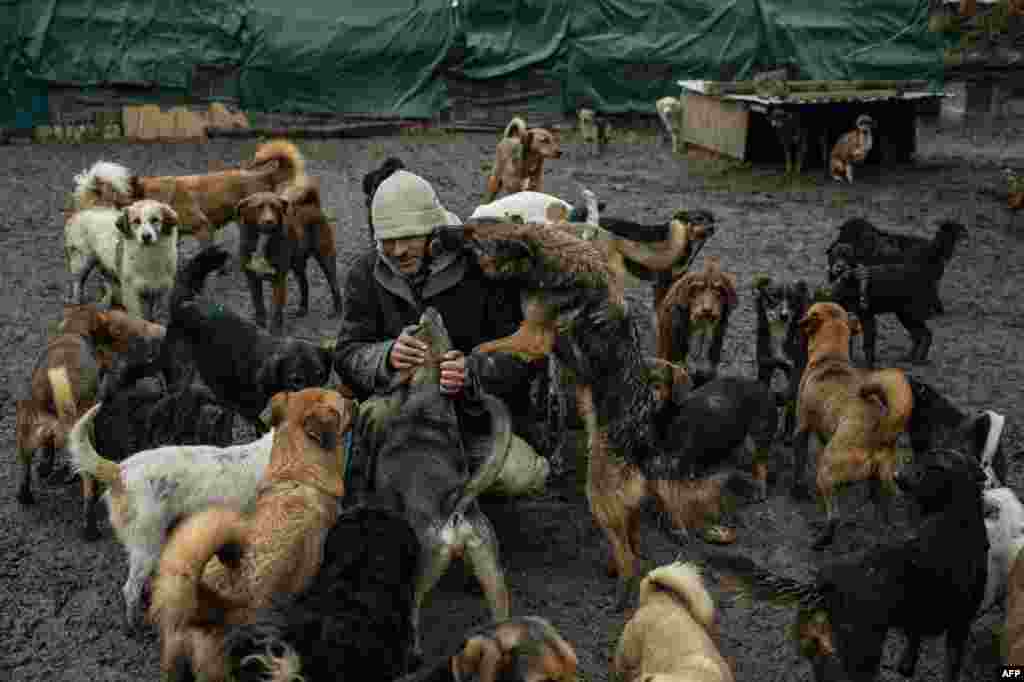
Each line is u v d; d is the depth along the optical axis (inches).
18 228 549.6
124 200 429.4
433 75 899.4
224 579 171.8
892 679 206.1
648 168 756.6
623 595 224.2
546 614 224.4
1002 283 481.4
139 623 215.3
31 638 217.0
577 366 216.1
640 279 363.3
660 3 904.9
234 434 303.3
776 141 782.5
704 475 229.9
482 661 141.1
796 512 268.7
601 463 220.2
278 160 470.9
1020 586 194.1
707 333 302.2
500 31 906.7
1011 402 338.0
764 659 214.2
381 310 206.2
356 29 874.8
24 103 821.2
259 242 380.2
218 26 858.1
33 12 816.3
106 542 251.4
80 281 419.5
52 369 255.6
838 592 183.5
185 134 855.7
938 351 387.5
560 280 207.3
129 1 839.1
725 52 909.8
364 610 157.2
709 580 240.2
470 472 199.5
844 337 270.2
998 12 637.3
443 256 205.5
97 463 210.8
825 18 914.1
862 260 372.5
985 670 210.5
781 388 344.2
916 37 925.8
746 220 593.6
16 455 292.2
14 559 243.1
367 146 821.9
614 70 910.4
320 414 193.3
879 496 258.4
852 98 737.6
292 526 181.3
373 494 198.7
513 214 346.0
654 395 243.1
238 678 144.8
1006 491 219.9
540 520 263.6
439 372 197.2
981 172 743.1
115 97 844.0
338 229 556.4
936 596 185.3
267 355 266.2
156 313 407.8
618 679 182.2
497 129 896.3
